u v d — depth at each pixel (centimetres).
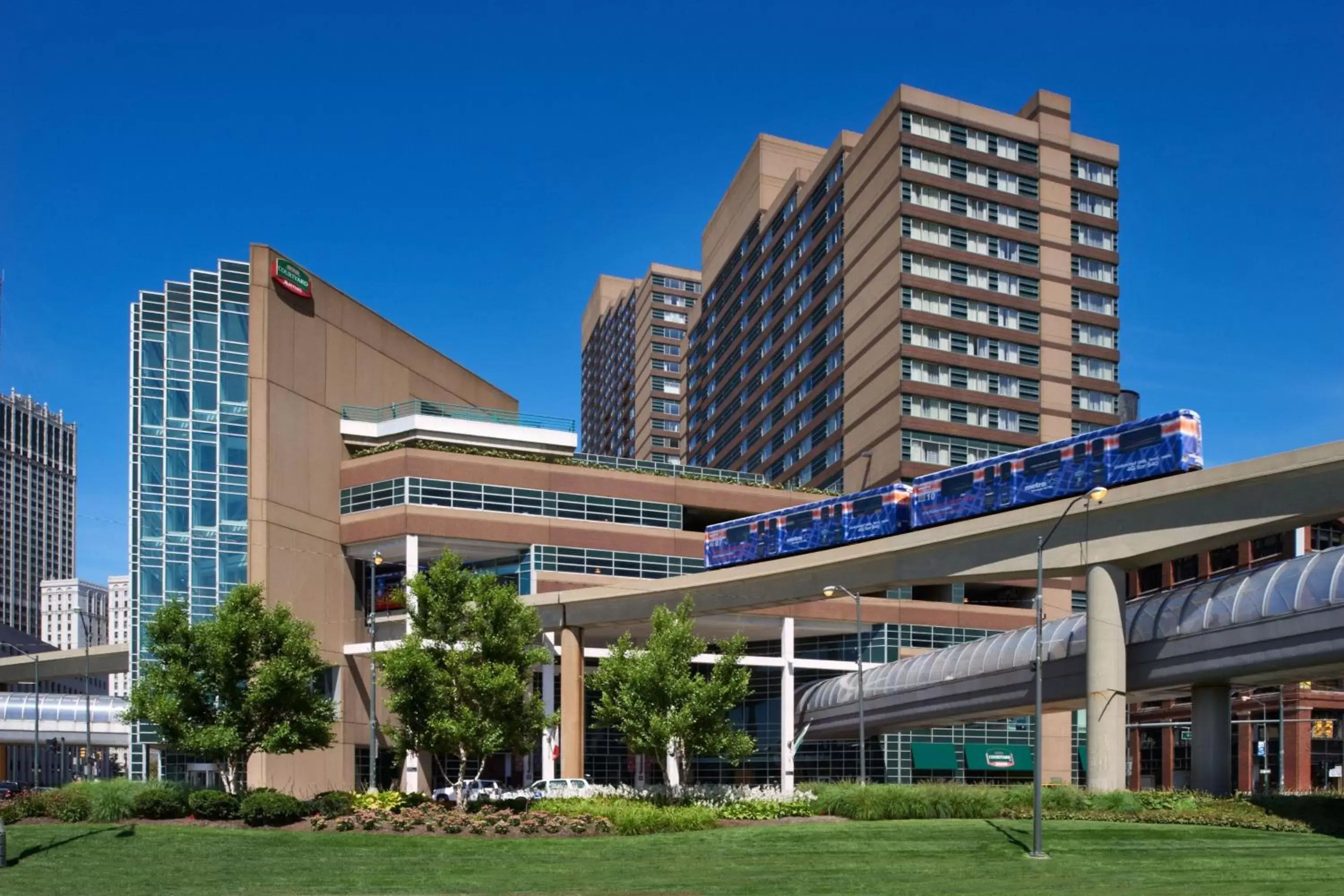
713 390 15650
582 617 6762
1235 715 9444
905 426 10044
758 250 14262
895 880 2712
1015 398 10525
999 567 5184
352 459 7756
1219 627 4366
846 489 10988
